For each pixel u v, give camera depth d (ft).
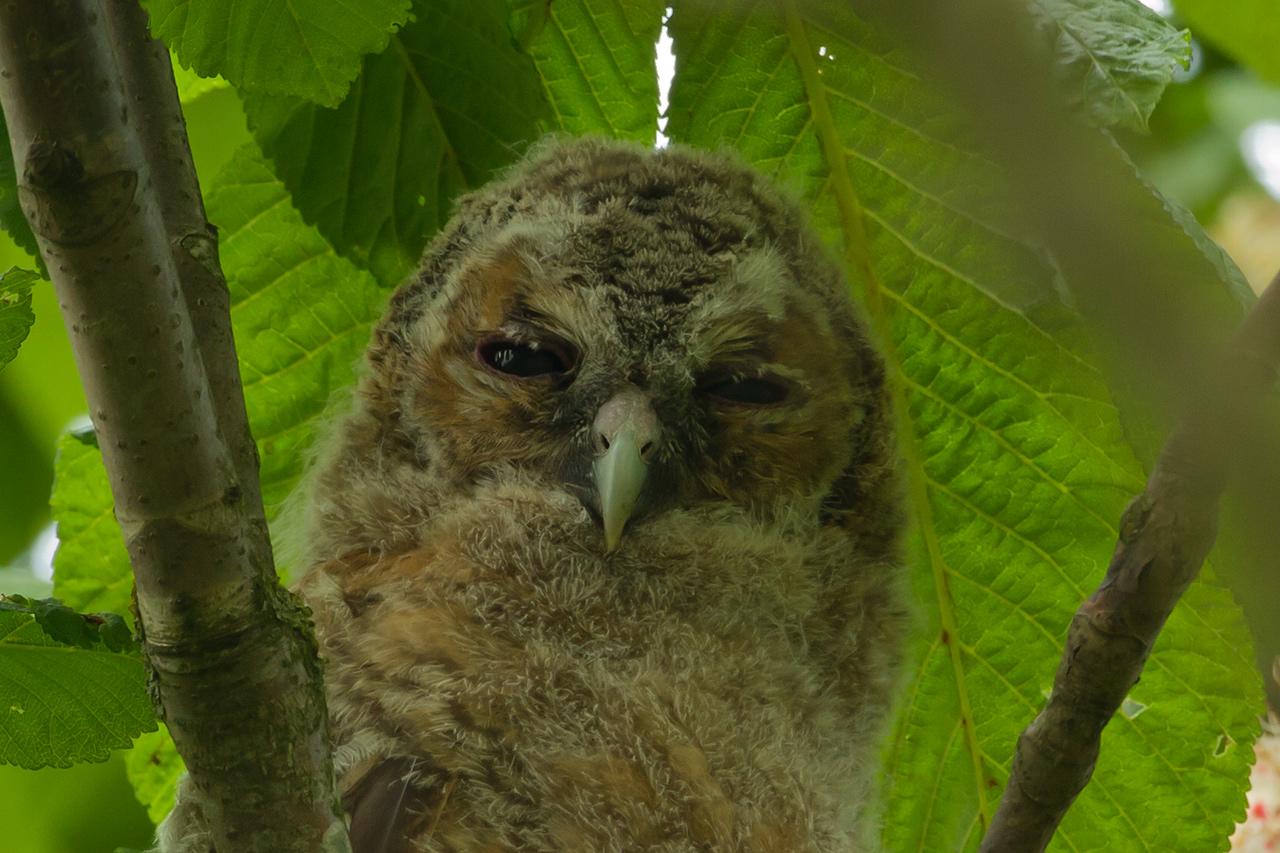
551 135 24.13
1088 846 23.02
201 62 16.76
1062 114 8.68
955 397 23.73
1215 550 16.48
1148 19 17.99
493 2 22.09
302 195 22.75
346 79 17.07
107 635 15.62
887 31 8.68
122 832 33.06
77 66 12.03
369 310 24.80
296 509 25.21
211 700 13.74
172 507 13.35
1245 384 10.32
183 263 16.10
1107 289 9.03
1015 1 8.44
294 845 14.08
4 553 34.32
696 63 22.70
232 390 15.85
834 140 23.13
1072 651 16.22
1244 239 37.01
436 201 23.11
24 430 33.68
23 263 31.48
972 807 24.34
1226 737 22.27
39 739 16.52
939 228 22.94
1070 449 23.26
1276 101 36.55
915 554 24.59
